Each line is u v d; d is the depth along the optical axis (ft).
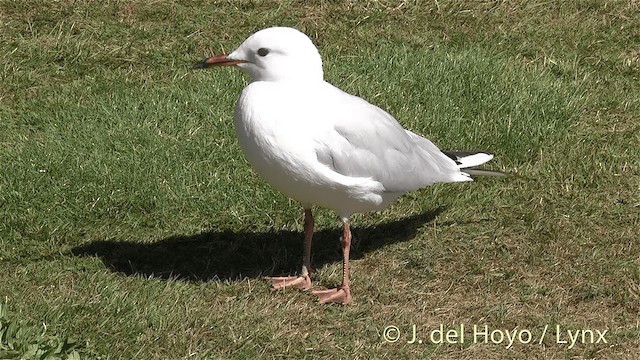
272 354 32.68
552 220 40.24
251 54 33.53
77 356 30.83
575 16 53.93
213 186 41.88
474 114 46.47
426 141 37.81
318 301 35.58
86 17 52.70
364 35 52.49
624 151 44.21
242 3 54.08
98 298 34.76
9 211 39.96
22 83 48.47
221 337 33.27
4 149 43.42
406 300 35.99
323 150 32.94
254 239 39.73
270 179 33.83
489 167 43.32
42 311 33.47
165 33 52.03
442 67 48.96
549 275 37.22
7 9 52.65
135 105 46.75
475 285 36.81
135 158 42.88
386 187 34.99
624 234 39.34
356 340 33.60
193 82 48.93
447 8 54.39
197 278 37.04
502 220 40.40
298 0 54.39
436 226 40.32
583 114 46.85
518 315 35.09
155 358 32.07
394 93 47.42
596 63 50.70
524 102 46.62
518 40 52.47
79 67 49.80
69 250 38.34
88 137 44.39
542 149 44.39
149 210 40.88
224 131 45.09
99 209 40.52
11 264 37.47
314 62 33.53
